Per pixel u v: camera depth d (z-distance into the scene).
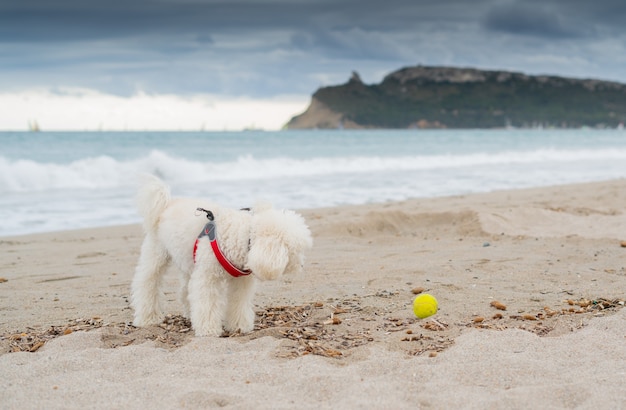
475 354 4.06
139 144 30.62
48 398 3.43
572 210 11.73
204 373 3.80
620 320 4.69
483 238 9.34
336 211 12.27
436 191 17.05
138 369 3.92
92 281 6.83
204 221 4.86
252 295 5.09
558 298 5.73
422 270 7.11
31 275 7.13
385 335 4.69
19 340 4.72
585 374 3.64
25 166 17.00
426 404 3.27
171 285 6.73
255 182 19.00
